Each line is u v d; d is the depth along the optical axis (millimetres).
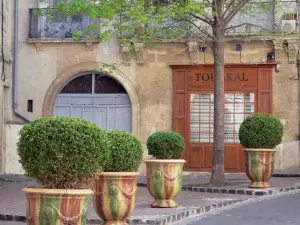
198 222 10633
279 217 11156
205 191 15344
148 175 11852
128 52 21922
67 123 6836
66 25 22500
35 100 22594
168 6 16766
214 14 16344
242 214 11516
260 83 21766
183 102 22031
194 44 21672
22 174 21328
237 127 21797
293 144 21516
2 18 21328
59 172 6785
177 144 12086
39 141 6723
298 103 21625
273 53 21672
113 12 16609
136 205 12273
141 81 22250
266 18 21531
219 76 16797
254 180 15062
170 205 11781
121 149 9234
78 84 22844
